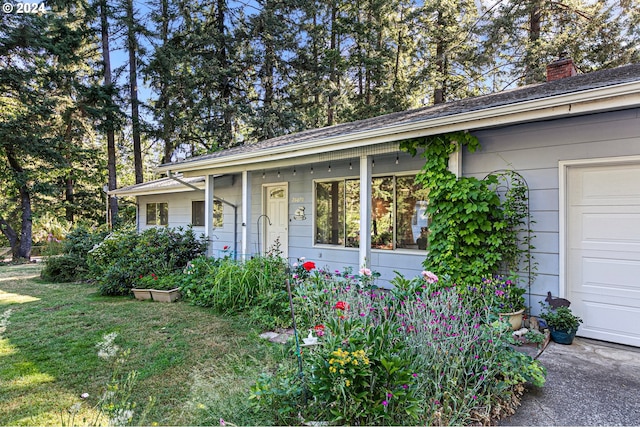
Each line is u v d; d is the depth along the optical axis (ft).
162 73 47.85
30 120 39.34
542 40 39.14
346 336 7.73
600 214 12.25
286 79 54.08
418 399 7.06
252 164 21.57
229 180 29.58
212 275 18.66
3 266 36.01
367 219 16.51
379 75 52.54
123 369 10.18
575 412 7.68
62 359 10.98
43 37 38.47
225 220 30.22
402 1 52.39
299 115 51.90
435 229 14.44
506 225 13.15
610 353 10.98
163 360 10.77
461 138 13.98
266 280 16.26
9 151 39.50
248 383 8.40
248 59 50.55
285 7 52.03
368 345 7.34
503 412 7.61
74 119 46.52
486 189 13.53
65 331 13.66
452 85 50.96
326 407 6.97
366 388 6.91
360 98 54.29
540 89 14.73
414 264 18.93
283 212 26.30
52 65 44.14
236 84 53.01
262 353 11.07
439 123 13.23
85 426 7.29
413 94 51.85
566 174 12.71
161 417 7.70
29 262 39.17
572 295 12.71
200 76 48.75
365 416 6.63
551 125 12.91
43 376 9.80
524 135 13.48
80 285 24.25
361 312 9.71
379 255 20.44
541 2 37.52
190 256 24.08
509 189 13.67
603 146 11.91
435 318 8.79
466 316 9.39
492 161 14.20
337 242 22.89
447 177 14.16
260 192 27.55
